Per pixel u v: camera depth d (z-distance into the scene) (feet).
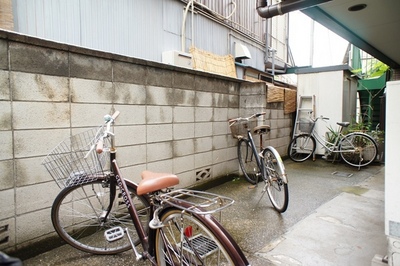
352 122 18.93
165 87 9.16
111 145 5.78
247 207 9.06
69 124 6.59
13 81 5.59
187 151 10.23
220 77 11.59
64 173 5.51
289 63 27.09
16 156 5.72
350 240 6.70
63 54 6.40
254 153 10.21
